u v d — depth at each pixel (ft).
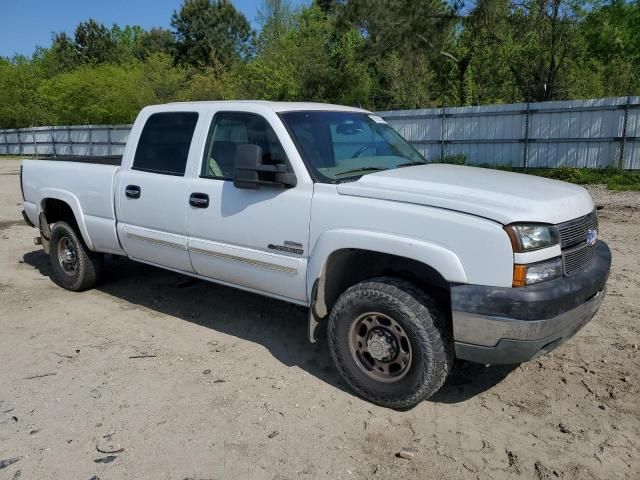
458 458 10.23
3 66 123.75
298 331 16.12
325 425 11.29
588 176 48.83
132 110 102.63
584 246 11.53
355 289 11.78
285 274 13.09
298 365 13.96
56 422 11.45
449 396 12.43
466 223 10.38
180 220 15.11
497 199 10.75
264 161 13.41
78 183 18.34
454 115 59.77
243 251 13.75
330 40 108.47
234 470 9.93
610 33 76.84
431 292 11.77
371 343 11.81
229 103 14.56
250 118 13.88
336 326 12.11
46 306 18.45
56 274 20.29
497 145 57.67
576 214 11.39
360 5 73.56
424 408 11.93
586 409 11.73
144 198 16.01
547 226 10.50
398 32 73.97
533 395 12.34
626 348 14.38
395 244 11.01
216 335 15.88
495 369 13.57
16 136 115.44
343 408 11.91
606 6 70.79
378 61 86.17
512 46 75.92
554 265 10.58
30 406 12.07
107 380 13.20
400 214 11.07
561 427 11.11
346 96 101.19
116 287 20.30
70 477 9.78
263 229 13.25
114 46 212.43
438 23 74.18
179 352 14.74
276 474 9.82
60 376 13.43
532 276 10.22
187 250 15.15
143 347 15.07
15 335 15.98
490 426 11.22
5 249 26.96
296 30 123.95
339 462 10.14
